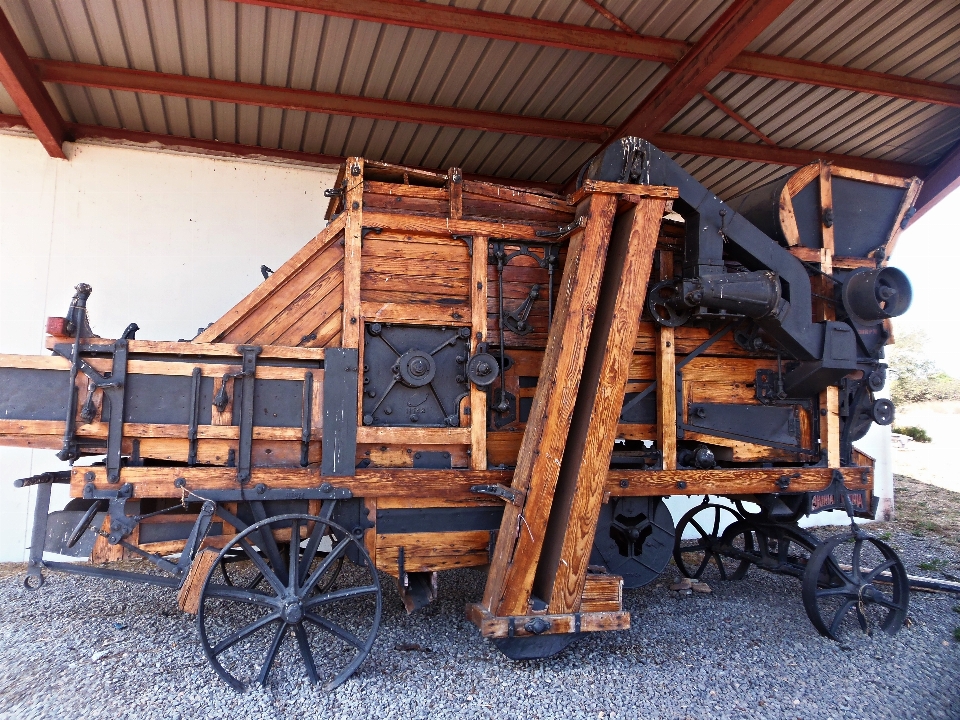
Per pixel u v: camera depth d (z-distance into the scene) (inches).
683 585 218.5
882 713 135.6
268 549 148.4
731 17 203.2
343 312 154.2
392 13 198.1
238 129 261.0
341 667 147.1
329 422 149.7
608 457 152.0
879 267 183.6
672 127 277.6
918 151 298.4
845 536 180.4
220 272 263.9
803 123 275.0
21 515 242.7
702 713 132.3
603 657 156.9
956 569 247.3
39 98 223.5
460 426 158.9
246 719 125.3
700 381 180.9
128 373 142.9
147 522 147.3
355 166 154.9
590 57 226.8
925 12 212.5
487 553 160.2
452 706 132.2
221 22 205.2
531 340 167.8
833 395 187.2
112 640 160.7
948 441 592.7
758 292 166.9
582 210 158.9
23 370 141.0
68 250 249.0
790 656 161.9
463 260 162.4
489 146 282.5
